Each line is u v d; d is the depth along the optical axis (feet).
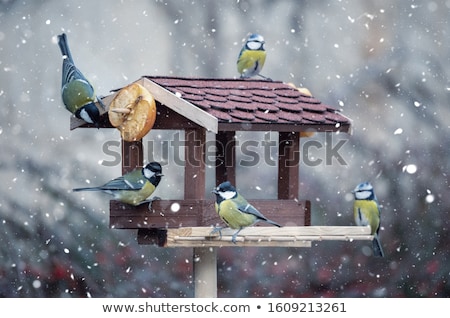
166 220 27.12
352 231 27.14
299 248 41.14
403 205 41.68
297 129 27.50
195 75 47.75
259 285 40.40
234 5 48.52
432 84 44.47
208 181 41.47
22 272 38.01
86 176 41.34
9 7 48.14
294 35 47.70
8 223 38.55
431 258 40.70
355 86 45.09
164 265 39.70
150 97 26.30
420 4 47.16
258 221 26.86
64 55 29.37
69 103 28.76
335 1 47.93
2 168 40.55
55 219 39.09
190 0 48.70
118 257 39.22
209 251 28.09
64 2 48.75
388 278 40.50
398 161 42.57
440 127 43.32
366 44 46.85
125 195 26.84
